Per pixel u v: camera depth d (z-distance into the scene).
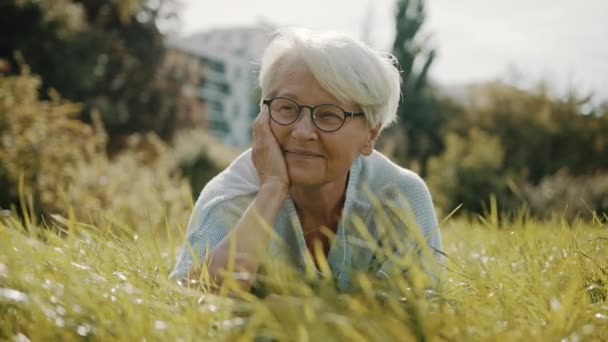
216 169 15.78
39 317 1.21
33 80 8.10
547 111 34.44
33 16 20.00
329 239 2.23
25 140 6.95
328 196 2.14
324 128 1.97
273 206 1.94
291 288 1.38
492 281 1.58
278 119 2.01
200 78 29.83
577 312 1.32
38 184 6.60
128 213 6.84
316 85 1.95
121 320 1.24
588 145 33.25
